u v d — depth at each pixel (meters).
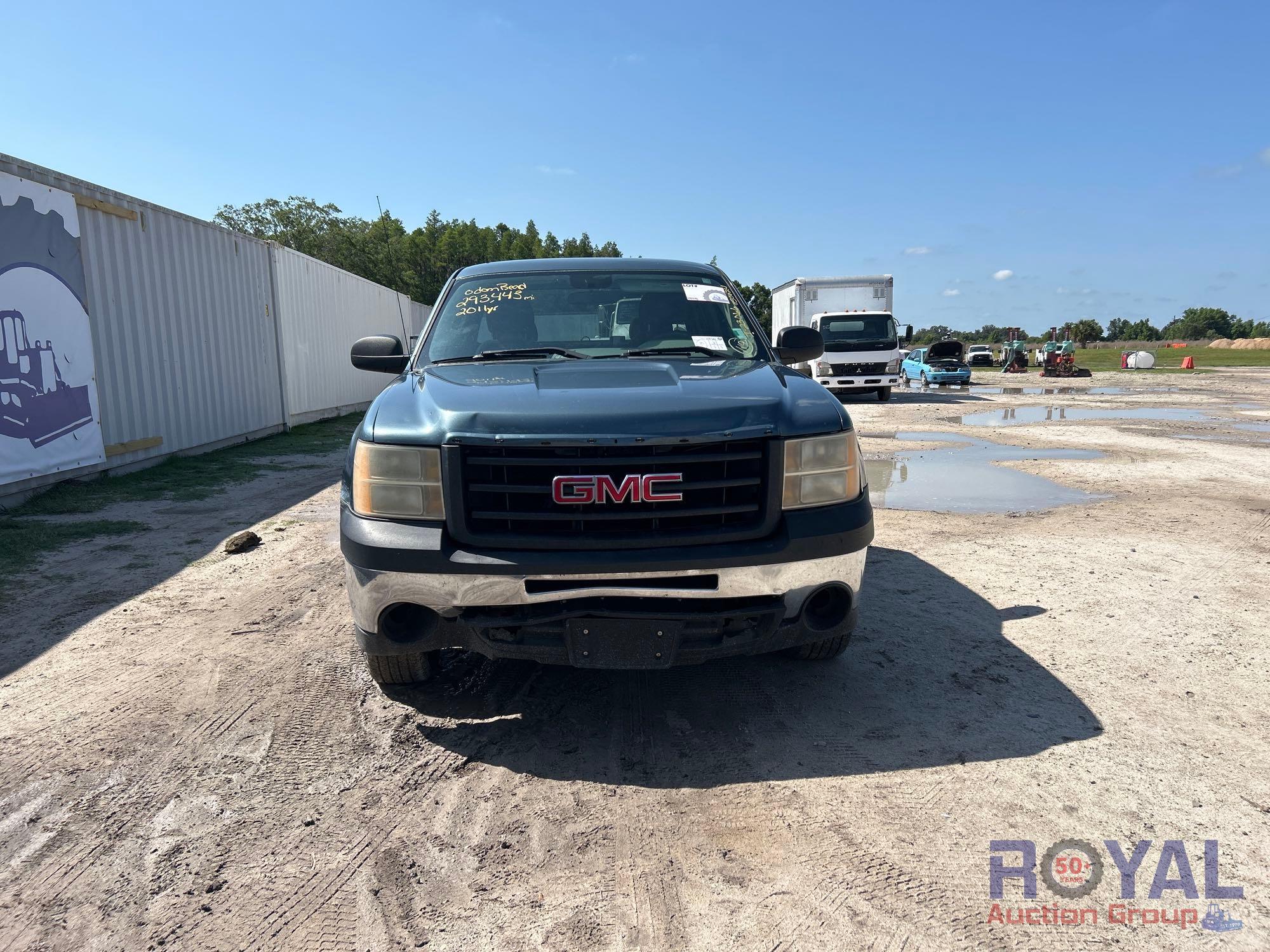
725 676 3.59
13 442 7.00
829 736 3.05
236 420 11.78
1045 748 2.95
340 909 2.16
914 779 2.76
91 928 2.10
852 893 2.20
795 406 2.99
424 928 2.09
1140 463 9.57
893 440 11.94
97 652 3.90
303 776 2.82
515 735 3.10
